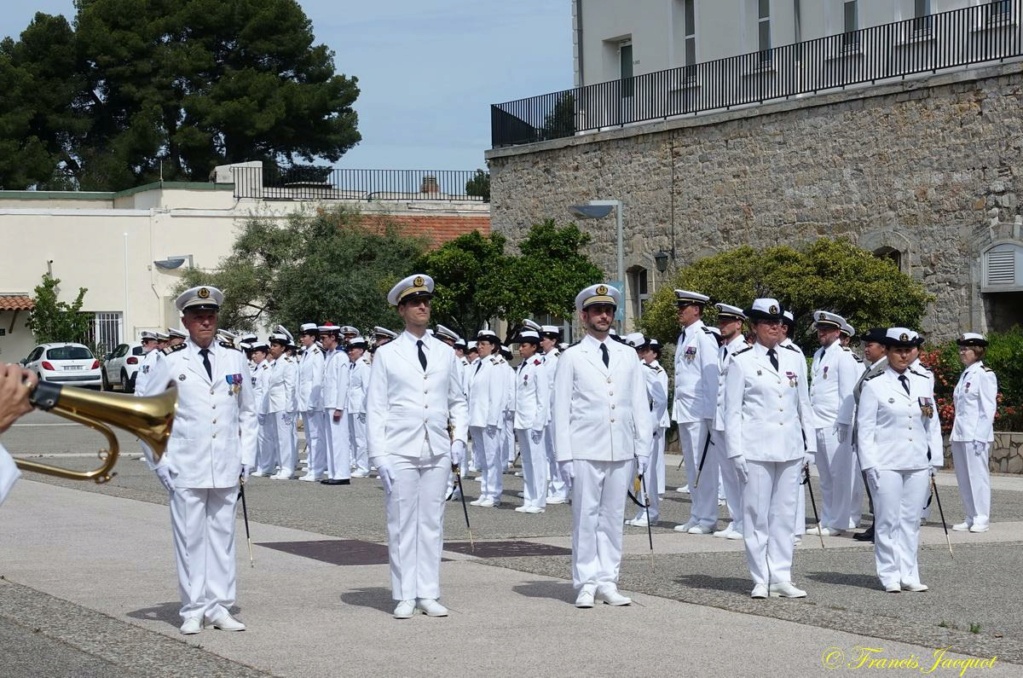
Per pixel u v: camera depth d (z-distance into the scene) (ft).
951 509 56.59
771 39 100.07
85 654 29.50
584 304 35.99
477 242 97.35
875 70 89.25
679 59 108.27
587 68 116.78
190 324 32.89
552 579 39.11
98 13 203.92
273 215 146.30
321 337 76.84
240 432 33.14
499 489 61.82
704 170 100.07
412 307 34.94
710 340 51.93
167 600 35.96
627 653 29.17
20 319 156.56
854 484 51.44
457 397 35.22
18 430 111.55
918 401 37.37
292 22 206.59
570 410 35.37
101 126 211.61
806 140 92.79
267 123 197.16
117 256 157.79
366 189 168.66
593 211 87.35
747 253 85.10
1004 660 28.53
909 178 86.38
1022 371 72.64
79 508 56.44
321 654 29.27
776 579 36.22
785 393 36.68
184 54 201.46
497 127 119.03
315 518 54.44
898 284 81.92
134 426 14.30
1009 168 80.74
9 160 197.57
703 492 50.83
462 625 32.35
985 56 82.79
